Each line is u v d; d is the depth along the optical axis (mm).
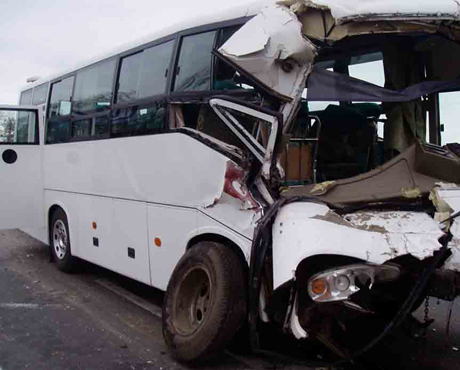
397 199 4137
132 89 6520
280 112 4371
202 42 5395
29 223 9086
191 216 5258
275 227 4152
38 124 9180
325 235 3836
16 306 6805
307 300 4043
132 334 5801
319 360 4926
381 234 3791
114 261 6832
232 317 4508
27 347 5398
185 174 5336
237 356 5125
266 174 4387
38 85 9984
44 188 9180
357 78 4797
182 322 5023
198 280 5047
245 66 4359
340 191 4270
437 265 3877
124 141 6527
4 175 8852
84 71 7898
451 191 4070
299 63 4395
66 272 8609
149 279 6027
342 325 4348
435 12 4117
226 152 4816
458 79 4805
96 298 7219
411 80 5004
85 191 7621
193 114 5453
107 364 4977
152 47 6215
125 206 6523
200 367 4875
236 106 4445
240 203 4617
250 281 4250
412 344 5656
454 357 5348
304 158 4844
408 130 5008
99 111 7262
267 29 4352
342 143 5223
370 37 4582
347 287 3777
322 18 4332
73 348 5375
